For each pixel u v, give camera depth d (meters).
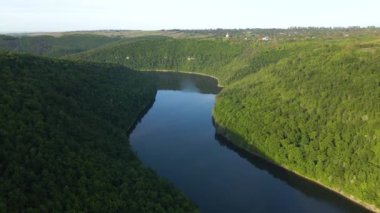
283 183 134.50
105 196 95.81
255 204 120.44
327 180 130.25
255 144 158.00
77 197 91.88
